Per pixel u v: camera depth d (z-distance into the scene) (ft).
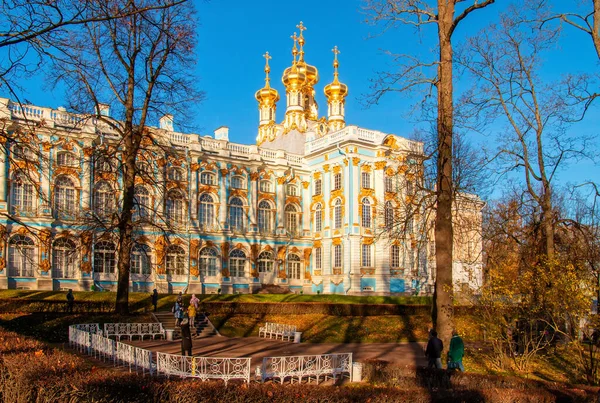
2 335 58.90
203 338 112.16
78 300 128.47
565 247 115.96
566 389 50.52
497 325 76.64
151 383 38.06
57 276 166.91
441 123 73.46
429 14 74.79
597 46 54.65
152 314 121.29
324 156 214.48
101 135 172.35
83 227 167.53
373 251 201.98
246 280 205.98
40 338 99.04
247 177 210.18
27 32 44.50
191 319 116.78
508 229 137.39
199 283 193.06
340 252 203.62
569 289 67.21
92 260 171.63
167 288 186.39
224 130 218.18
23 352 45.93
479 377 54.65
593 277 73.10
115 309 117.19
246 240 207.10
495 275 75.05
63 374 37.24
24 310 112.78
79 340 82.48
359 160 202.59
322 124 249.34
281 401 39.01
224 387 39.22
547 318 78.23
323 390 40.52
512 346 81.25
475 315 110.11
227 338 113.29
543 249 114.62
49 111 167.94
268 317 133.69
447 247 71.61
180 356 57.11
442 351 68.74
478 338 101.60
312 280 215.31
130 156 114.62
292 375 59.93
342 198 204.03
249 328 124.16
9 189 159.33
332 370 62.34
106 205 156.76
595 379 67.87
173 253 191.21
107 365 67.36
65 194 168.96
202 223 198.90
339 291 201.26
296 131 249.75
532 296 73.36
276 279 211.20
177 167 192.54
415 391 42.98
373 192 204.03
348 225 200.03
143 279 182.70
